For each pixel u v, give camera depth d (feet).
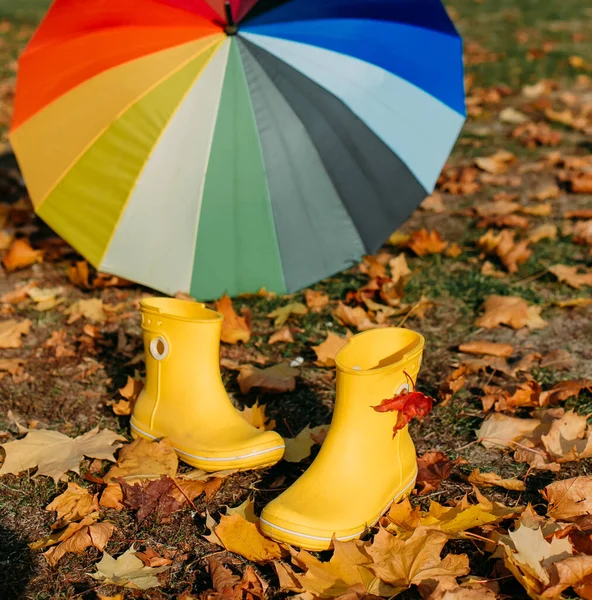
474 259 12.58
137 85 10.05
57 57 9.98
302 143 10.37
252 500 7.00
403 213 10.72
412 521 6.43
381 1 10.21
